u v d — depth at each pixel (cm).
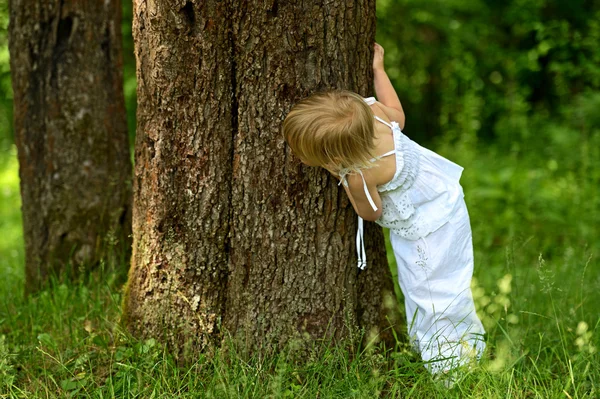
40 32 370
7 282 414
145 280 292
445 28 859
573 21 866
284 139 265
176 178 273
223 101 263
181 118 266
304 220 274
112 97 389
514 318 299
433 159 282
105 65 385
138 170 288
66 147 381
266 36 255
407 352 279
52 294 367
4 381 266
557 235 526
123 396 260
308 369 273
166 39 257
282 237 275
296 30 255
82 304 348
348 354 284
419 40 877
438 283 283
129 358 288
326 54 262
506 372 265
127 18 761
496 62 872
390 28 835
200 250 278
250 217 274
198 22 254
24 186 388
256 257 278
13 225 664
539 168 649
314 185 271
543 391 267
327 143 245
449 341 281
